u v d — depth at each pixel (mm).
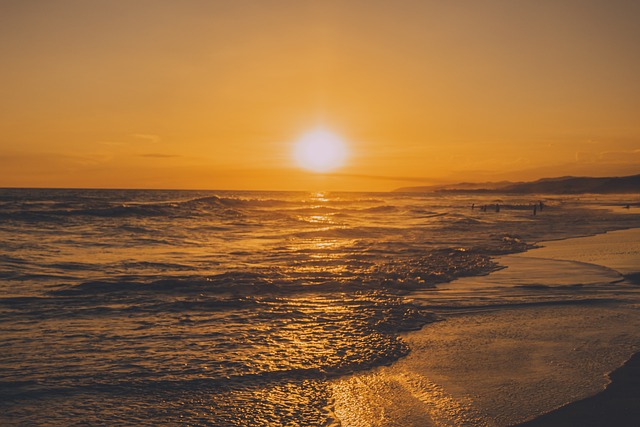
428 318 10305
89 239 25422
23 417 5625
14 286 12945
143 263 17578
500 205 94688
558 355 7977
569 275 15492
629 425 5598
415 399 6312
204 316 10219
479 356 7941
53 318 9820
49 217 36344
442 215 58375
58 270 15773
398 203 102375
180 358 7660
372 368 7402
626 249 23016
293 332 9172
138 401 6129
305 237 29172
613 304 11562
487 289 13383
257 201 65688
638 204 99562
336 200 102000
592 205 96000
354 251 21859
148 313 10367
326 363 7570
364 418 5789
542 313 10742
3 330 8898
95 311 10438
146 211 43062
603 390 6559
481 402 6199
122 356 7680
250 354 7914
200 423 5621
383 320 10086
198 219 41281
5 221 33156
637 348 8359
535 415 5832
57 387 6445
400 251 21875
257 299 11836
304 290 12984
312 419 5770
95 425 5512
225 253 20922
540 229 36656
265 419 5750
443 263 17891
